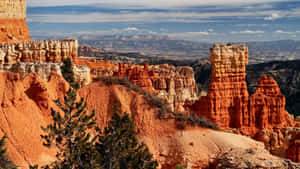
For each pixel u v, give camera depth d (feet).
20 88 91.20
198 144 103.96
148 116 111.65
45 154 85.35
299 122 174.91
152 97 118.32
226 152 101.50
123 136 80.94
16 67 150.41
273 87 168.96
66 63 179.11
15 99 87.86
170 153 102.89
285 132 152.97
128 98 117.39
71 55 236.43
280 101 165.27
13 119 84.89
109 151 80.07
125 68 226.99
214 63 159.53
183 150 101.86
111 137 79.71
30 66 148.05
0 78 88.69
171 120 110.73
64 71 174.91
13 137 81.92
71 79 172.65
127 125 82.07
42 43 213.87
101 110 114.01
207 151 102.58
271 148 147.74
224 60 160.56
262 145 111.55
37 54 210.59
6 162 64.44
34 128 88.99
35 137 86.99
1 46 192.75
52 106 101.71
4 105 84.84
